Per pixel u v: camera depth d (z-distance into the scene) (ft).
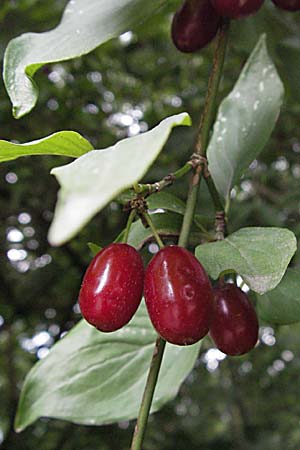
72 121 1.60
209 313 0.59
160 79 1.70
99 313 0.60
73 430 2.06
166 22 1.54
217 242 0.65
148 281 0.60
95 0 0.71
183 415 2.46
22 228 1.86
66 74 1.55
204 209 0.94
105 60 1.62
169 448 2.26
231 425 2.49
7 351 2.36
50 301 1.98
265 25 1.04
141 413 0.62
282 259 0.61
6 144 0.59
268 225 1.21
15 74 0.66
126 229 0.63
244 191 1.48
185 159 1.41
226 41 0.77
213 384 2.47
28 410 0.82
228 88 1.46
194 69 1.69
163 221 0.71
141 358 0.83
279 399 2.41
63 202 0.43
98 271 0.60
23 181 1.69
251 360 2.33
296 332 2.35
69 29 0.69
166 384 0.82
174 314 0.58
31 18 1.18
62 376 0.82
